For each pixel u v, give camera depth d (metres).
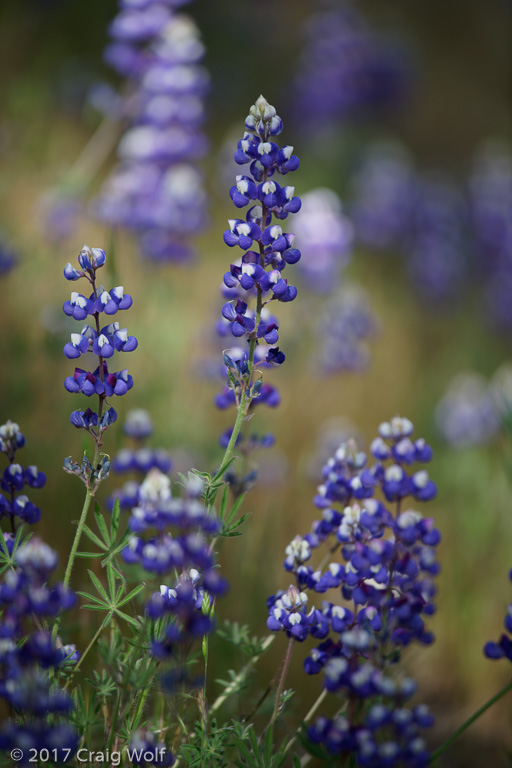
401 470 2.60
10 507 2.76
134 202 7.13
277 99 15.70
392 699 2.46
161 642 2.47
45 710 2.22
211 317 6.95
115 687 2.68
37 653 2.25
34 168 8.30
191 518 2.32
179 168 7.53
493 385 7.03
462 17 24.20
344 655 2.60
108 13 13.12
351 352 7.26
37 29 11.77
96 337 2.68
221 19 16.95
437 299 11.24
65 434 4.72
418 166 16.67
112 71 12.36
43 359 5.33
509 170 14.90
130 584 3.53
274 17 18.17
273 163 2.72
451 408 7.44
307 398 7.18
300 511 5.64
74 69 10.87
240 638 3.17
